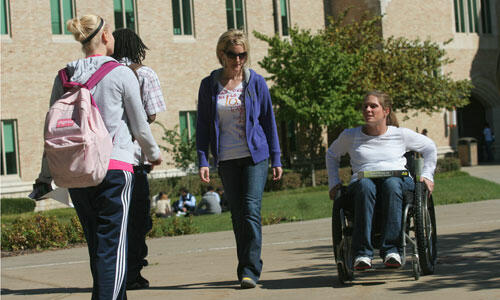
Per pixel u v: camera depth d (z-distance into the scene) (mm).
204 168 9094
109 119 6352
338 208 8375
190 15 46594
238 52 8766
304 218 24438
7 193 38875
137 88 6547
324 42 41969
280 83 42250
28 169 40031
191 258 13164
